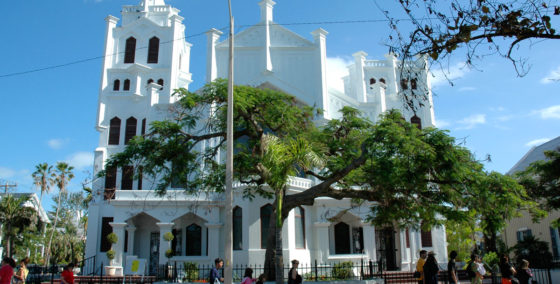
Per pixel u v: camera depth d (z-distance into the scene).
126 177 32.09
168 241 27.91
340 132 20.55
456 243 32.44
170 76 35.59
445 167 16.39
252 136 20.20
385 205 19.08
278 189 15.70
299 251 26.19
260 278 13.16
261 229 25.94
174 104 31.42
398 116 18.59
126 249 29.58
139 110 34.81
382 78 39.53
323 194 18.73
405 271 28.02
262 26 33.31
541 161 22.77
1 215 38.97
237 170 19.27
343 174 17.42
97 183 32.25
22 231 41.00
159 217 28.52
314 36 33.00
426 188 18.11
